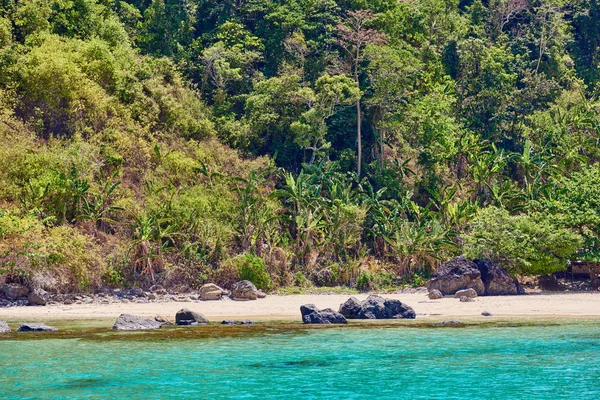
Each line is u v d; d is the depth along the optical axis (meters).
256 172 58.19
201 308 39.50
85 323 31.62
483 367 21.14
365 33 71.25
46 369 20.69
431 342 25.62
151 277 47.59
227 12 78.56
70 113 57.66
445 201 57.25
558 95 78.81
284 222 55.59
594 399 17.27
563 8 96.38
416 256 52.91
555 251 47.69
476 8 91.12
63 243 44.03
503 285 44.44
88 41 65.38
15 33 63.84
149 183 54.38
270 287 48.91
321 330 28.97
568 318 32.88
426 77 74.81
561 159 63.53
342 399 17.34
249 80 72.19
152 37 75.94
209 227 51.62
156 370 20.62
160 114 63.53
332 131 68.31
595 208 49.34
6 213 43.56
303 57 71.62
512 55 83.25
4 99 55.94
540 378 19.59
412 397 17.53
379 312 33.56
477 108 75.38
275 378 19.64
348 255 54.22
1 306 39.25
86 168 51.62
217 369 20.86
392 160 68.44
